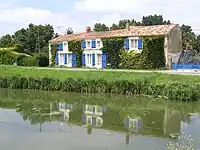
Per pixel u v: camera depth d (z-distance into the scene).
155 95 30.78
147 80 32.84
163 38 46.53
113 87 33.41
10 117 23.62
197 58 50.16
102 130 19.75
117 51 49.12
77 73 39.91
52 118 23.34
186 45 57.72
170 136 18.05
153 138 17.75
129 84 32.62
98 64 51.53
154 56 46.47
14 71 45.81
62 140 17.53
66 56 55.44
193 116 23.47
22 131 19.45
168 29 47.53
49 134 18.73
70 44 54.69
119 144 16.72
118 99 31.00
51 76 40.34
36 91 36.97
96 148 16.09
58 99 31.91
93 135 18.55
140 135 18.45
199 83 30.28
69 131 19.50
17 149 16.03
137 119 22.84
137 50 47.28
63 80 36.59
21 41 82.12
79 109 26.84
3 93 36.00
